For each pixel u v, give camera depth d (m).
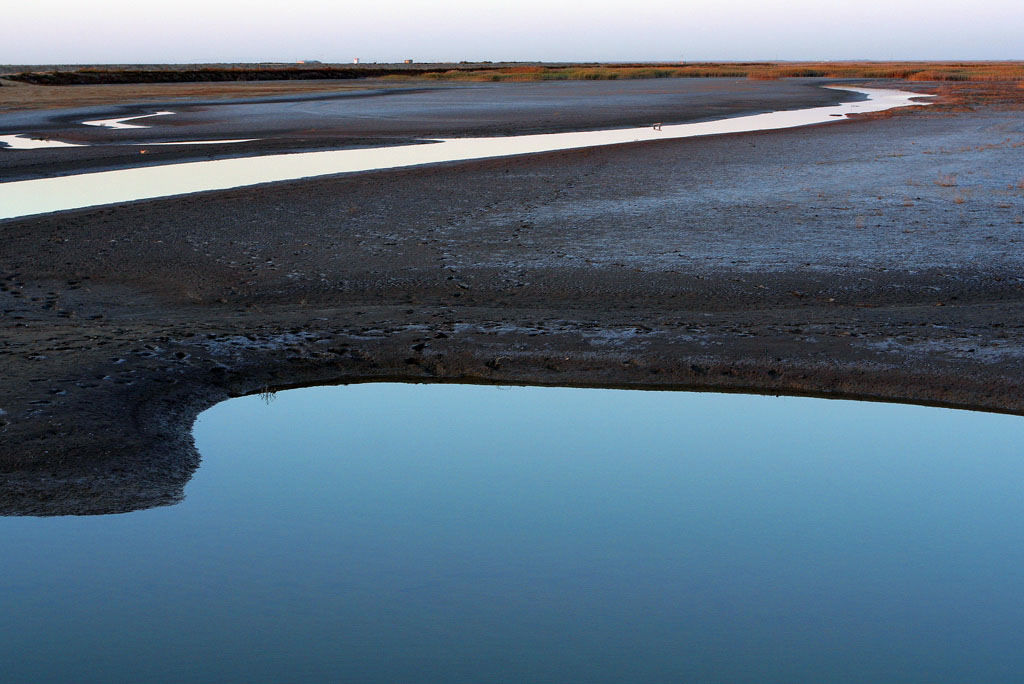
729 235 14.05
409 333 9.12
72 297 10.98
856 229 14.41
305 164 23.56
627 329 9.25
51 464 6.03
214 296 11.03
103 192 18.89
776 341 8.87
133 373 7.70
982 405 7.64
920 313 9.90
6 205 17.27
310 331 9.19
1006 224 14.70
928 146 26.42
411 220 15.41
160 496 5.86
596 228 14.68
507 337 9.00
